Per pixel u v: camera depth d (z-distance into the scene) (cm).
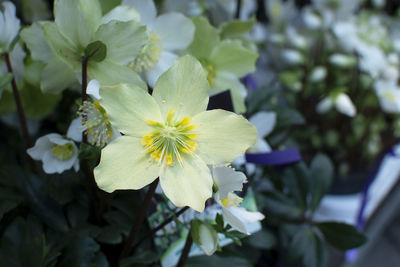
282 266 40
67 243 27
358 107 51
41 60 26
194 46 29
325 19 50
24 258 26
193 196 23
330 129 53
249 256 35
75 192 30
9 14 26
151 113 23
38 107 32
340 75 51
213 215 28
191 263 30
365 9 59
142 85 25
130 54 25
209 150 23
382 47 50
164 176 23
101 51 24
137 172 23
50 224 29
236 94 30
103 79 25
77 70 25
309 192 38
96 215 30
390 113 51
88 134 26
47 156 27
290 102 51
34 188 29
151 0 27
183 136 24
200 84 23
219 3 38
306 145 54
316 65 53
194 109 23
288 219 37
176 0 35
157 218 28
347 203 52
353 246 35
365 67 46
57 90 27
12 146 36
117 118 23
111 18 25
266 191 38
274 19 53
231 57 30
